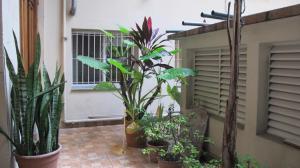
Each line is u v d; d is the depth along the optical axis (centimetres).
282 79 247
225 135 177
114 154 375
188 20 571
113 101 548
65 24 505
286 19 216
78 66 537
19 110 242
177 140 315
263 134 260
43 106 252
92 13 523
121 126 527
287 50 238
